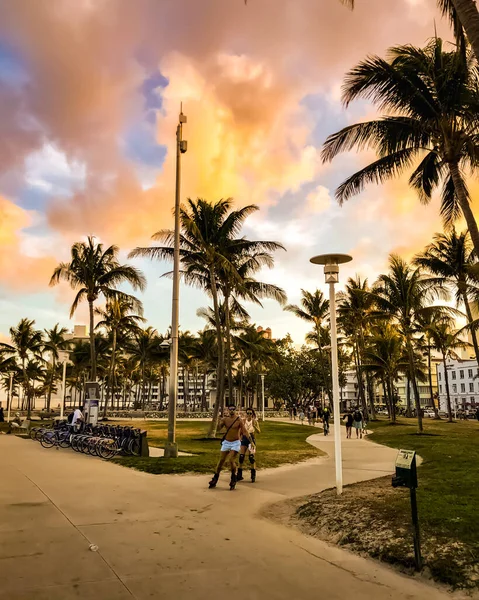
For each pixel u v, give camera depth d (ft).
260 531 21.91
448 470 37.24
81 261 114.32
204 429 107.45
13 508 25.07
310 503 26.68
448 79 45.88
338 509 24.40
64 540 19.34
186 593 14.34
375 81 47.83
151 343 203.00
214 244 80.89
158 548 18.71
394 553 17.92
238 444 33.47
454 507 23.13
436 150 50.42
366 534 20.27
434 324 144.87
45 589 14.24
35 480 34.55
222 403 92.38
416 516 17.10
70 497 28.35
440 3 32.17
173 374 51.42
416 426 120.67
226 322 92.68
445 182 56.65
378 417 204.03
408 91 47.42
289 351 212.43
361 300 146.00
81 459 48.93
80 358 189.06
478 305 90.02
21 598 13.55
